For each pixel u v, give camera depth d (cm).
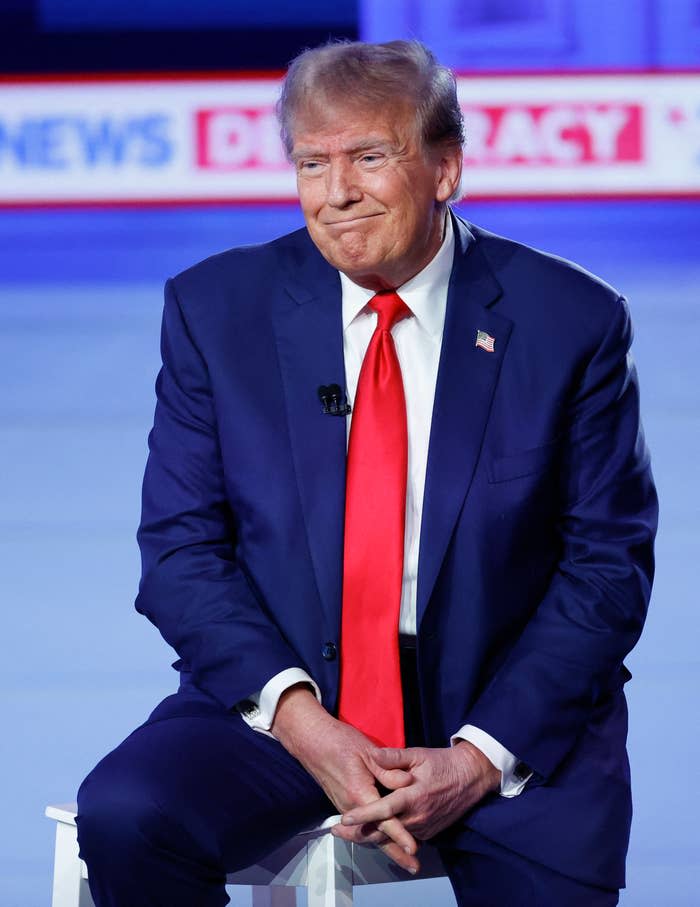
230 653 654
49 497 1611
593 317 691
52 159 2658
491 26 2709
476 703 665
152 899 614
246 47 2805
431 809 619
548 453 675
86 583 1398
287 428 682
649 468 711
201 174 2652
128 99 2644
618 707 696
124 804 604
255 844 634
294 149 652
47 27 2775
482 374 679
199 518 694
